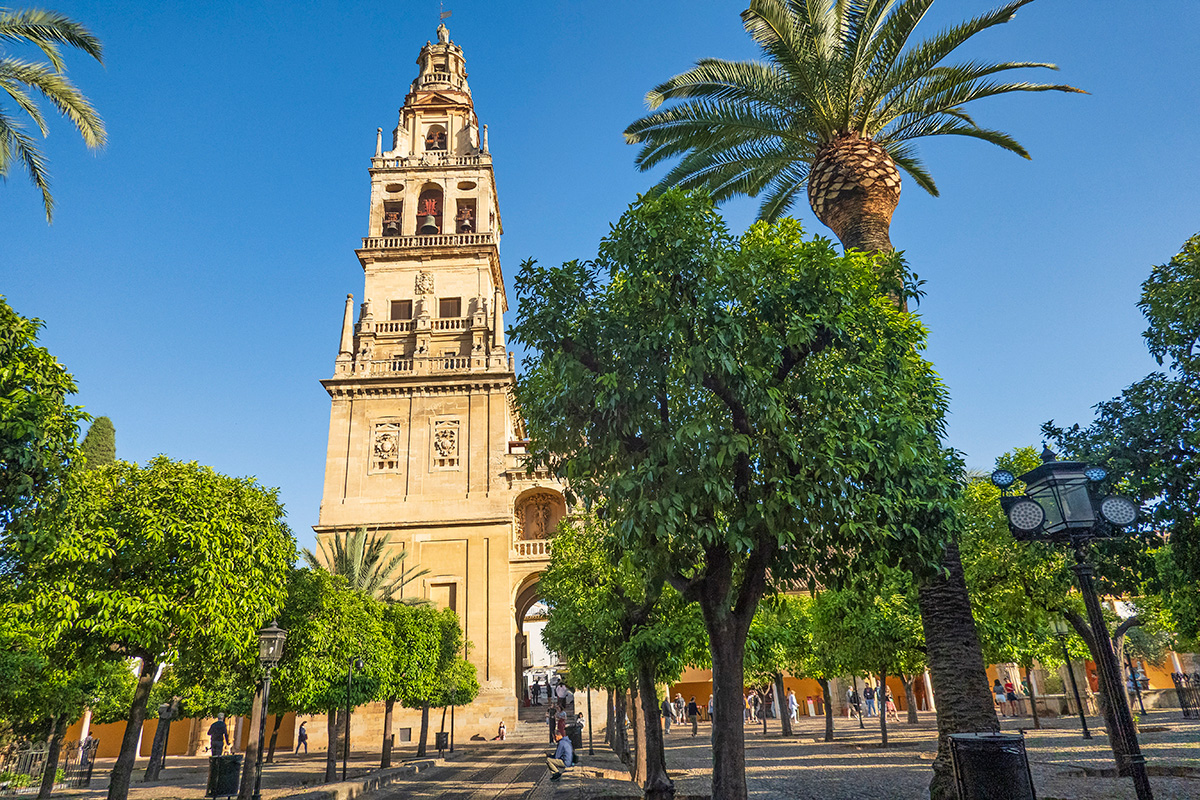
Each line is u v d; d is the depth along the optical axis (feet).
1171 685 162.71
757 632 87.76
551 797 57.88
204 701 102.37
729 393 33.60
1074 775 51.55
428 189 191.21
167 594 50.44
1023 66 55.11
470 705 139.85
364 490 154.92
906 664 78.95
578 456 35.65
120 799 49.65
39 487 38.04
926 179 68.54
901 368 37.47
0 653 54.13
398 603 102.83
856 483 33.58
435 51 212.84
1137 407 47.34
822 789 51.83
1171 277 47.16
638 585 56.80
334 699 79.10
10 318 38.19
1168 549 50.37
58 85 52.85
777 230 39.04
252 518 57.41
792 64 54.54
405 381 161.89
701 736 123.85
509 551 150.41
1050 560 57.88
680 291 35.06
